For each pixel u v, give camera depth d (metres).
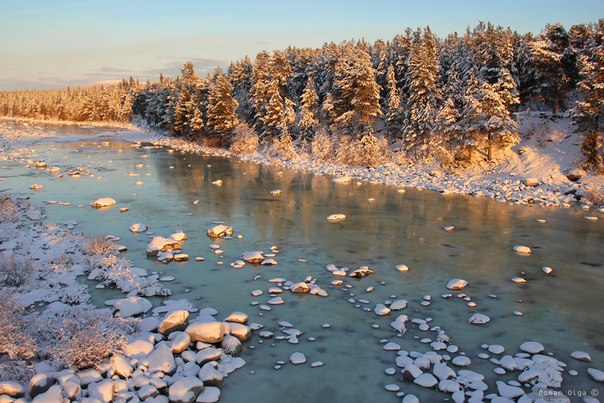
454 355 11.65
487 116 40.97
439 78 56.56
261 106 64.69
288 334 12.66
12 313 11.75
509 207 29.97
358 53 51.75
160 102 99.00
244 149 62.19
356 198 32.84
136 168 47.28
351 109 52.75
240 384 10.33
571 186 33.62
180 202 30.61
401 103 54.88
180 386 9.62
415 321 13.53
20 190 33.38
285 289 15.97
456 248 21.05
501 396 9.77
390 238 22.55
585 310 14.54
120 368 10.25
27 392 9.34
